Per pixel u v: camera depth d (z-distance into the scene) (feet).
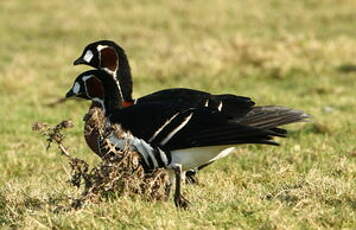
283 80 70.49
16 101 63.93
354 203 29.86
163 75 71.77
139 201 29.94
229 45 79.15
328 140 46.88
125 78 38.06
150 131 29.50
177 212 28.94
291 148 44.73
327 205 29.89
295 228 27.30
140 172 30.30
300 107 58.49
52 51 87.15
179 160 29.43
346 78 70.03
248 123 29.22
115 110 32.32
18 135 50.98
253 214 28.30
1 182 40.24
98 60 38.04
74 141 48.73
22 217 29.71
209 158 29.60
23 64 78.84
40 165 43.01
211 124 28.55
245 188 35.47
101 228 27.76
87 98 34.71
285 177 36.88
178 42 87.45
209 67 72.33
